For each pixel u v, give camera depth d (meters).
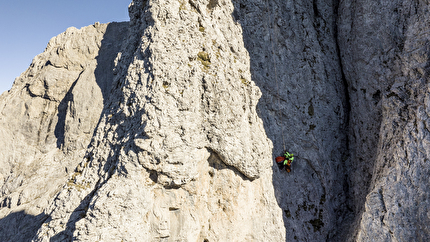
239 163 10.05
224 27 11.52
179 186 8.98
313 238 12.05
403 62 10.60
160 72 9.17
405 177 8.95
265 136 12.19
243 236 10.11
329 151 13.15
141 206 8.35
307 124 13.11
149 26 9.81
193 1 10.54
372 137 12.05
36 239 8.38
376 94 11.96
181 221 8.93
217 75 10.06
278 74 13.20
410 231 8.32
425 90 9.61
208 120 9.79
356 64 12.83
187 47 9.73
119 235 7.86
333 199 12.74
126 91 9.50
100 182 8.89
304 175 12.70
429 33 9.92
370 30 12.07
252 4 13.26
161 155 8.60
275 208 11.34
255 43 13.13
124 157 8.69
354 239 10.39
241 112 10.55
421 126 9.12
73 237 7.67
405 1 10.91
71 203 8.77
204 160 9.73
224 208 10.01
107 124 9.75
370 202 9.45
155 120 8.69
